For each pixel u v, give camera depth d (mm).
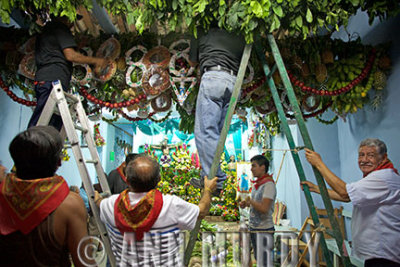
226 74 2000
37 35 2451
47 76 2158
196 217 1529
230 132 7500
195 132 1916
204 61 2111
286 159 5512
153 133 8062
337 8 2240
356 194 1827
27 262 1053
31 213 1059
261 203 2883
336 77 3031
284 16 2164
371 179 1864
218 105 1947
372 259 1898
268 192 2906
